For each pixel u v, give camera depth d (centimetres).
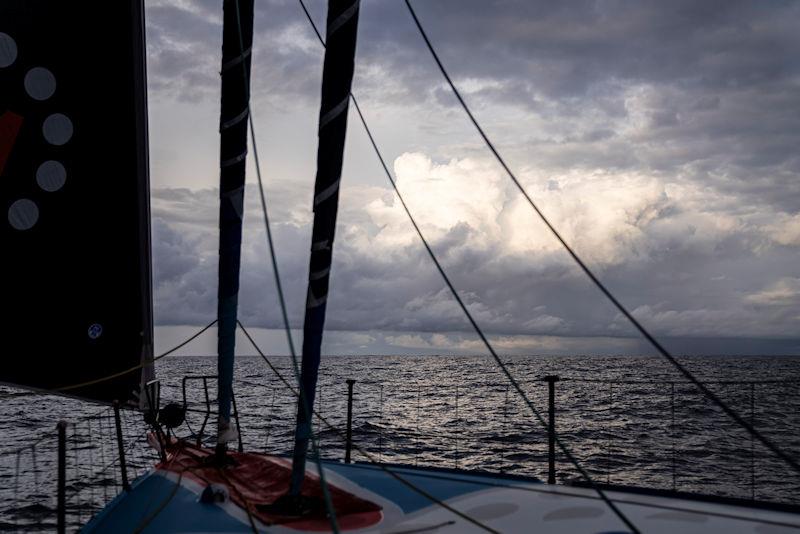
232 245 573
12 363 652
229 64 561
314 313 461
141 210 702
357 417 3362
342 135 459
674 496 477
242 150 570
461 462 2044
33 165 658
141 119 702
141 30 696
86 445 1883
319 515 436
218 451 588
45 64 662
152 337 713
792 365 13838
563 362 17325
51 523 1167
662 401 4344
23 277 656
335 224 464
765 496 1608
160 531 414
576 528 407
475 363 18262
